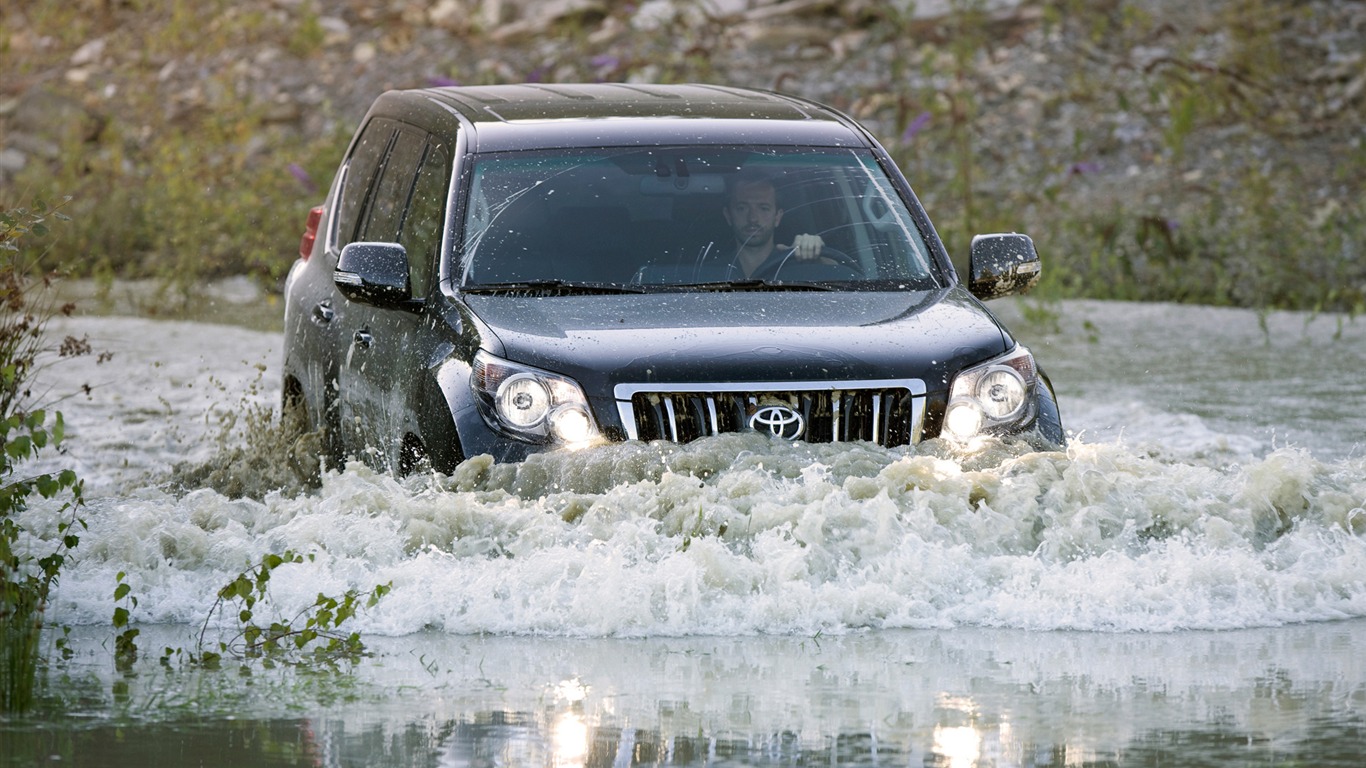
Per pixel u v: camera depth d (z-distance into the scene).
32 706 16.06
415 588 19.58
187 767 14.17
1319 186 64.38
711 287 24.06
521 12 81.19
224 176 69.75
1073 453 21.67
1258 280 55.00
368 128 30.94
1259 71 72.88
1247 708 15.86
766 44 76.50
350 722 15.47
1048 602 19.36
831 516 19.98
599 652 18.08
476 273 24.30
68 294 56.31
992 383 22.30
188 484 28.67
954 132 66.19
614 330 22.39
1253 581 19.89
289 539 20.77
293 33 82.31
